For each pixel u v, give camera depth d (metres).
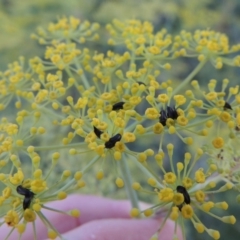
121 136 0.16
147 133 0.16
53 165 0.16
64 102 0.36
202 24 0.57
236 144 0.18
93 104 0.18
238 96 0.18
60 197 0.15
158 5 0.56
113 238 0.20
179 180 0.16
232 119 0.17
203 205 0.15
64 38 0.24
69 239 0.20
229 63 0.21
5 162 0.17
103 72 0.19
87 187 0.30
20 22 0.54
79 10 0.57
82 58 0.21
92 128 0.17
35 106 0.19
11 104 0.38
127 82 0.17
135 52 0.20
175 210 0.15
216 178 0.18
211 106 0.17
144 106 0.42
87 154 0.29
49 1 0.57
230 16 0.58
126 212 0.28
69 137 0.17
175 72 0.51
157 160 0.15
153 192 0.15
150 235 0.21
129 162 0.38
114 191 0.31
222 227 0.46
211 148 0.17
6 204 0.16
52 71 0.32
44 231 0.24
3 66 0.52
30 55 0.52
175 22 0.58
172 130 0.16
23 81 0.21
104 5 0.56
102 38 0.52
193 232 0.45
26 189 0.15
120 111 0.17
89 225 0.21
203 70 0.52
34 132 0.17
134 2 0.57
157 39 0.21
